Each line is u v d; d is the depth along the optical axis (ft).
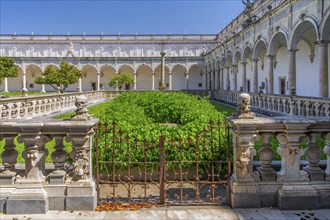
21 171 17.03
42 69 193.47
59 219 15.56
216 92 147.74
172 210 16.74
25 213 16.12
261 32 85.46
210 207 17.07
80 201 16.55
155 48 209.97
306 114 54.34
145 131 22.97
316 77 75.66
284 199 16.43
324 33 53.52
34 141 16.33
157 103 49.01
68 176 17.07
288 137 16.53
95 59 194.29
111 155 21.36
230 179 17.62
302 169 17.88
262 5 106.93
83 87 211.00
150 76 213.05
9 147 16.72
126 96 66.59
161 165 17.58
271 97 71.82
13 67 118.01
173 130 23.27
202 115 31.12
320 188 16.63
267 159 16.90
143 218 15.72
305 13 59.16
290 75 66.54
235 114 17.22
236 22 144.56
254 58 92.38
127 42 210.18
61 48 208.03
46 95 70.49
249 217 15.72
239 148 16.75
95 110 86.33
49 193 16.60
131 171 22.16
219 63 156.76
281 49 96.07
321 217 15.64
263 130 16.60
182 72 212.23
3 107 51.78
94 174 21.09
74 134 16.31
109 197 19.16
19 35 206.28
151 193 20.21
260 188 16.85
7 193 16.22
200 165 21.53
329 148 16.94
